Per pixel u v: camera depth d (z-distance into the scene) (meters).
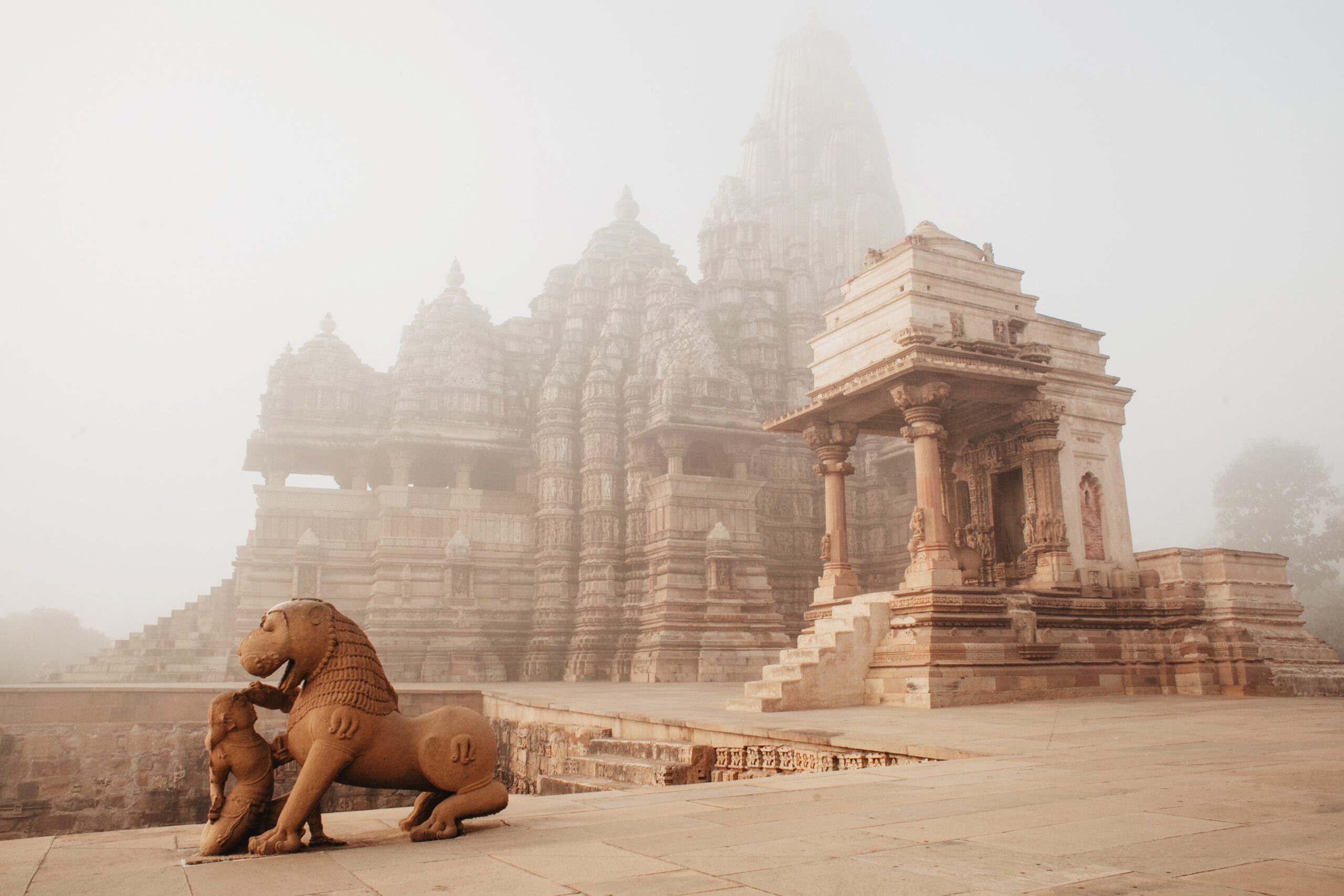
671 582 45.72
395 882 5.41
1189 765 9.63
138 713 28.55
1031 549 25.41
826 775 9.95
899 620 21.89
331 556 49.34
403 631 47.69
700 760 15.45
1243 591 25.20
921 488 22.84
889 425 27.88
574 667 47.16
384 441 50.59
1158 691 24.53
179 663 45.09
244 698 7.16
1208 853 5.40
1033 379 24.17
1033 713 17.52
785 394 59.31
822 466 26.58
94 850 6.81
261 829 6.92
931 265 25.16
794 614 53.66
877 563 54.38
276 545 48.59
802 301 61.81
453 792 7.31
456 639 48.16
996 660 21.33
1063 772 9.45
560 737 21.75
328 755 6.88
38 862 6.30
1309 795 7.43
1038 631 23.34
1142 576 26.02
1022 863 5.32
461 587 49.03
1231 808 6.91
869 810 7.45
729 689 33.69
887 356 24.38
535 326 60.81
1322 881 4.70
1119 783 8.45
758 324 60.16
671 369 49.53
